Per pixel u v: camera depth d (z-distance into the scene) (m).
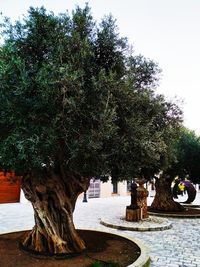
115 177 6.32
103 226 12.44
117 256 6.90
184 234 10.97
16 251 7.20
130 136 5.99
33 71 5.46
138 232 11.28
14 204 18.66
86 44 5.72
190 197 20.94
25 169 5.68
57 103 5.21
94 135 5.18
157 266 7.04
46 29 5.78
